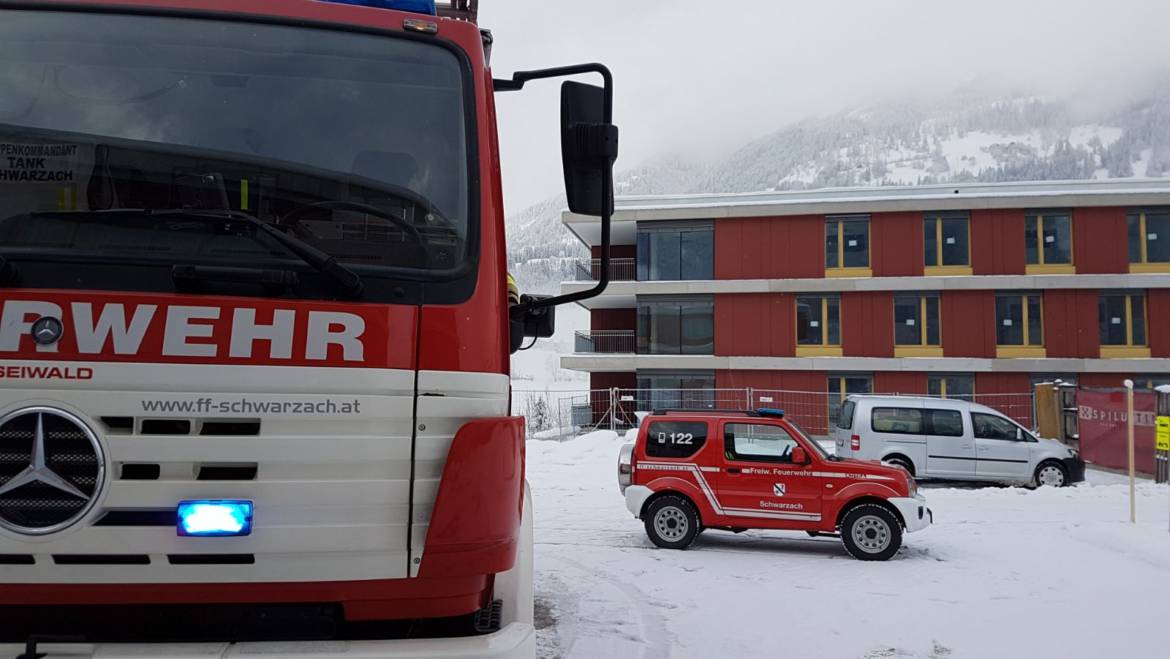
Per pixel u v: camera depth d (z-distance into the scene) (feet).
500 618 10.02
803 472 34.17
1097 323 116.98
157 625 9.05
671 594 27.04
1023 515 45.73
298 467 8.67
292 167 9.75
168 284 8.71
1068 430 81.61
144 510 8.43
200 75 9.87
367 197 9.74
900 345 120.47
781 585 28.55
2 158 9.23
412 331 9.10
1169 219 117.19
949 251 120.57
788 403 120.88
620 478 36.83
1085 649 21.43
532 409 111.04
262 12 10.19
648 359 123.03
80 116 9.49
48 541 8.32
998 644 21.81
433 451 8.98
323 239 9.55
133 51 9.80
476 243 9.68
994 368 117.29
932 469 59.88
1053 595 27.40
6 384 8.30
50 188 9.18
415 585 8.92
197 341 8.57
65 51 9.68
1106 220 117.80
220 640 8.99
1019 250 118.83
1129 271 116.98
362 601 8.92
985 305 118.93
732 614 24.54
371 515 8.81
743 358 122.31
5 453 8.33
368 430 8.85
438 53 10.48
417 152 10.02
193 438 8.47
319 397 8.74
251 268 8.78
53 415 8.33
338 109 10.04
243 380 8.59
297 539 8.63
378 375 8.89
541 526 40.52
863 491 33.40
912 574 30.58
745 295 123.65
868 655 20.80
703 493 34.81
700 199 127.24
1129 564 32.55
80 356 8.40
